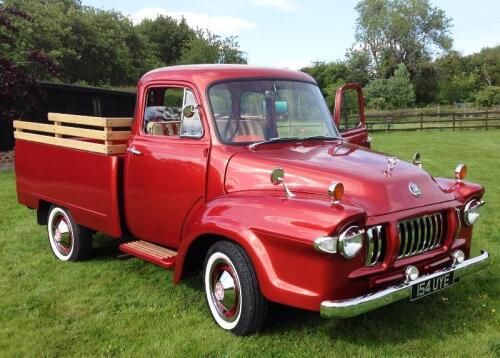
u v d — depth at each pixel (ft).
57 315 14.73
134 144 16.10
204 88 14.58
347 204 11.53
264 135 14.83
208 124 14.38
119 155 16.69
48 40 115.96
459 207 13.55
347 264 11.32
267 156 13.74
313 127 15.97
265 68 16.01
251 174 13.41
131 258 19.52
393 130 91.15
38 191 19.95
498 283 16.44
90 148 17.20
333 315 11.04
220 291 13.33
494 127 94.89
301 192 12.60
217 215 12.80
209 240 13.82
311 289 11.33
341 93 20.61
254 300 12.40
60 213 19.33
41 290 16.51
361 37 216.54
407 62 213.05
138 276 17.66
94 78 134.31
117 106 57.36
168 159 15.05
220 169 13.92
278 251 11.69
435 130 92.89
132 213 16.37
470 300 15.07
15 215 26.58
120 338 13.32
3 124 46.21
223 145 14.16
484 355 12.02
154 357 12.29
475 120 94.12
